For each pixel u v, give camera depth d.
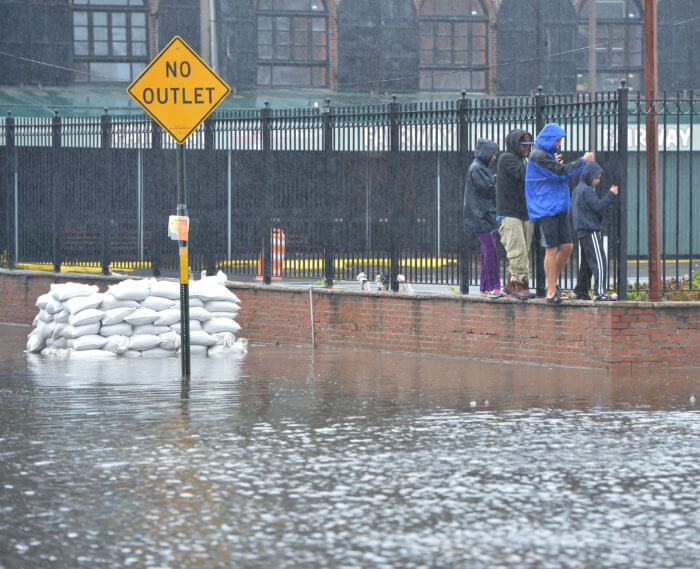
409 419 20.22
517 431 19.03
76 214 39.06
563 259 27.61
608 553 12.39
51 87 84.00
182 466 16.52
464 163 30.03
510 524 13.48
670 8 84.56
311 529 13.29
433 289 37.69
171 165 36.56
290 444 18.05
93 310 30.84
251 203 34.78
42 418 20.47
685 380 24.81
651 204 27.83
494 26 89.00
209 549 12.55
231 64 86.69
